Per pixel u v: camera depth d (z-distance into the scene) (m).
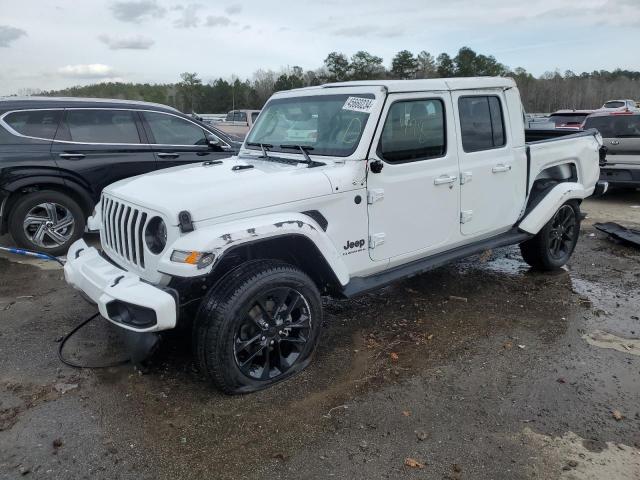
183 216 2.97
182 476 2.62
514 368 3.66
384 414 3.12
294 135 4.25
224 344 3.08
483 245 4.75
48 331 4.21
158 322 2.92
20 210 6.07
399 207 3.98
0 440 2.86
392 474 2.63
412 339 4.11
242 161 4.20
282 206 3.32
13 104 6.11
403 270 4.12
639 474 2.64
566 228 5.71
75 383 3.43
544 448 2.82
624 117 9.33
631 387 3.42
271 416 3.09
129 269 3.40
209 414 3.10
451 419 3.08
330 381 3.48
